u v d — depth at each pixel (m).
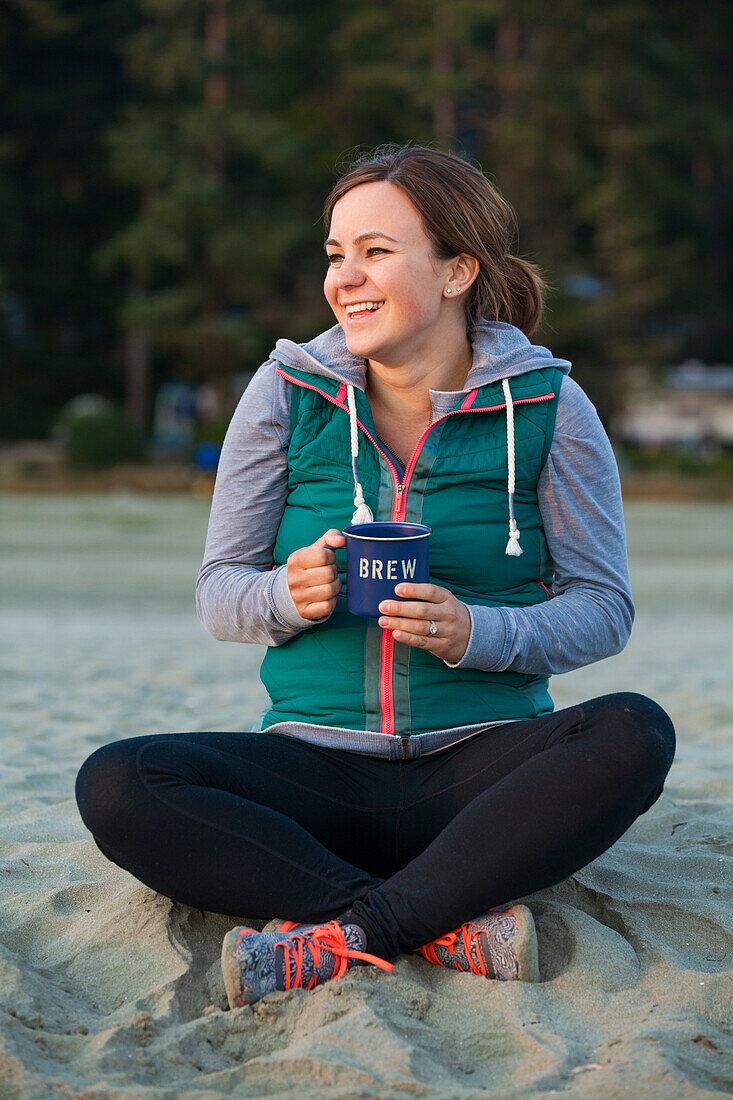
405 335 2.52
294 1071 1.96
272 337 33.28
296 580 2.39
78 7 33.25
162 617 10.07
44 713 4.79
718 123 34.88
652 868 2.90
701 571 14.17
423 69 33.75
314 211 33.25
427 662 2.48
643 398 33.91
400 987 2.20
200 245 31.98
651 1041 2.01
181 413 33.59
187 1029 2.10
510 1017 2.13
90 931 2.49
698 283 35.84
